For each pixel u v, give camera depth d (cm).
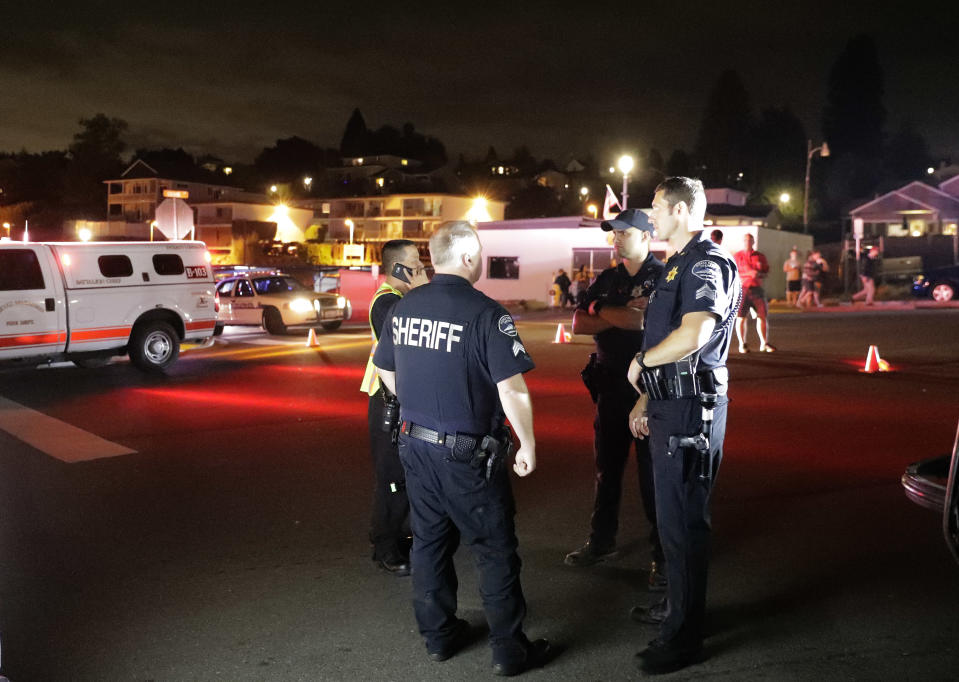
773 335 1720
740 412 917
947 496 233
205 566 482
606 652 376
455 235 358
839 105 9962
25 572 472
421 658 372
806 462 705
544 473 682
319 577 466
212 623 407
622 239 452
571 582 456
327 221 8056
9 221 9206
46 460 732
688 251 354
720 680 349
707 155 9838
